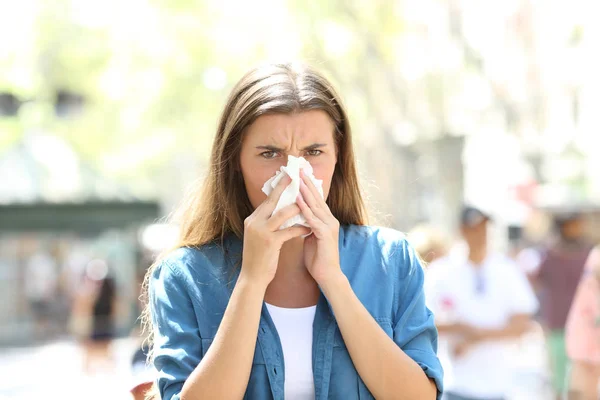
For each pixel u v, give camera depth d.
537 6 33.25
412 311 4.38
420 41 30.47
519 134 32.75
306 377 4.19
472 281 10.39
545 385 16.92
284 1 29.77
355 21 29.66
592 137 39.22
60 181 47.81
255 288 4.02
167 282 4.36
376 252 4.49
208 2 30.91
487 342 10.22
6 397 23.23
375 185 5.24
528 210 35.69
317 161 4.23
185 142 40.97
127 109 38.50
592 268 11.54
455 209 27.98
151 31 32.47
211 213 4.51
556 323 14.56
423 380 4.11
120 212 32.16
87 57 35.12
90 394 22.77
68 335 39.78
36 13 34.41
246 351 3.96
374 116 30.62
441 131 29.30
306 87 4.24
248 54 30.67
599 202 35.12
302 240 4.38
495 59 32.59
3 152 43.19
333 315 4.25
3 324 40.28
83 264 39.84
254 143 4.19
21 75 35.84
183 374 4.13
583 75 36.06
